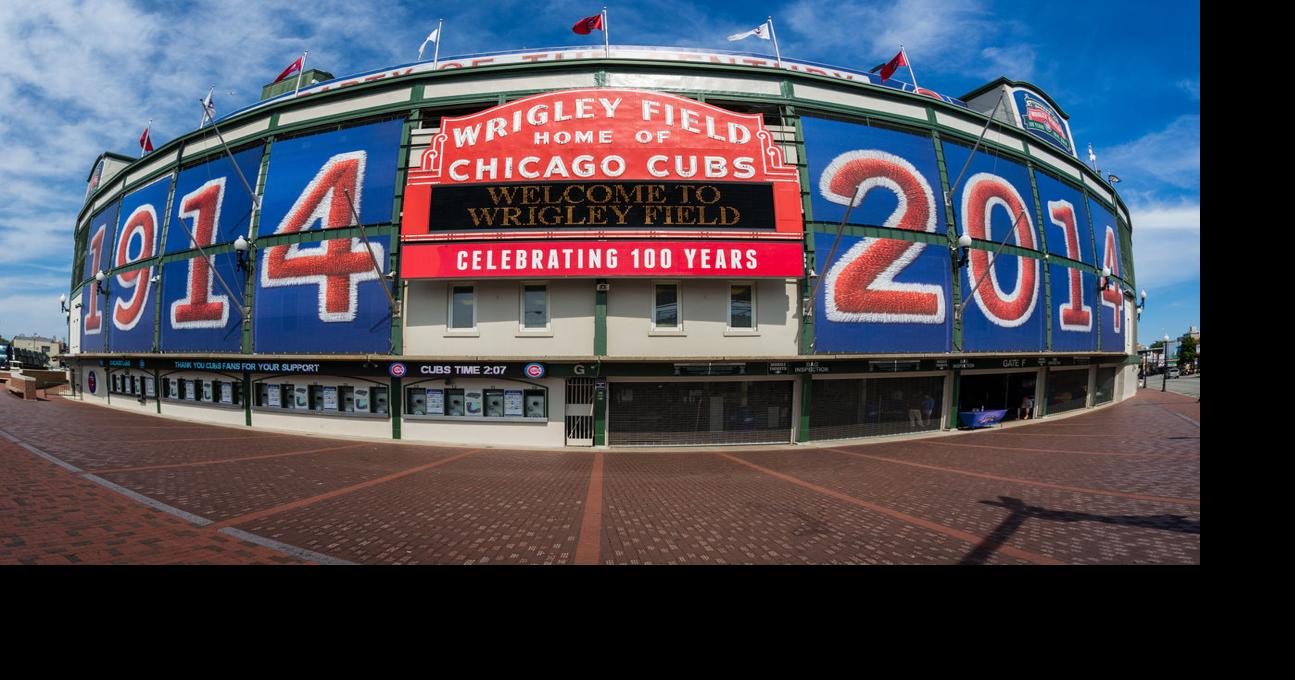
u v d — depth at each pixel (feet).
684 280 51.90
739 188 50.93
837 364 53.36
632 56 59.41
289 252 58.44
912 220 59.26
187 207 68.69
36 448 39.17
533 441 51.26
